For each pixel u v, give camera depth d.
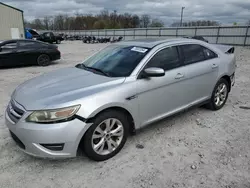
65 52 17.59
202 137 3.31
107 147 2.76
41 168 2.60
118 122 2.78
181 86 3.41
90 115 2.45
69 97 2.48
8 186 2.30
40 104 2.42
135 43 3.60
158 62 3.18
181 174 2.48
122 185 2.32
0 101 4.95
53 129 2.33
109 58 3.47
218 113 4.21
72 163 2.69
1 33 22.66
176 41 3.56
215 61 4.00
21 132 2.42
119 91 2.69
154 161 2.72
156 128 3.59
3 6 22.34
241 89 5.96
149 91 2.99
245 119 3.95
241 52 17.56
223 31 24.50
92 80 2.89
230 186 2.28
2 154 2.86
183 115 4.11
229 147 3.02
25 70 9.13
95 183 2.35
